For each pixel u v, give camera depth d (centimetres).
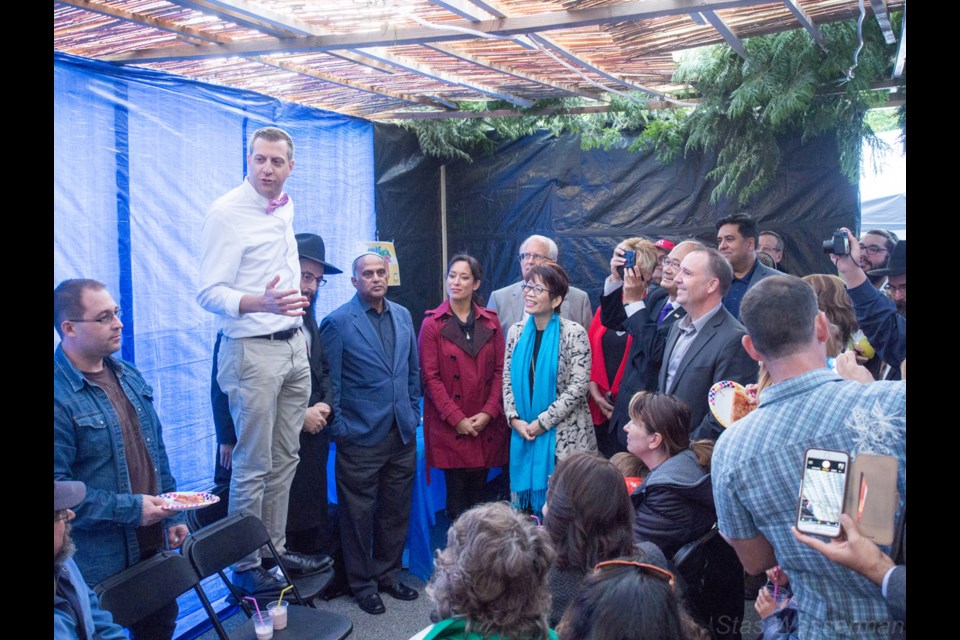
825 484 145
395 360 392
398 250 557
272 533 335
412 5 277
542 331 400
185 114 361
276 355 321
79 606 187
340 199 489
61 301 238
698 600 228
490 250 600
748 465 160
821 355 165
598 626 143
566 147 573
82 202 312
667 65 381
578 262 575
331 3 275
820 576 153
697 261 301
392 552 398
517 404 395
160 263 347
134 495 240
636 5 272
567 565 200
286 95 422
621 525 199
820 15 308
